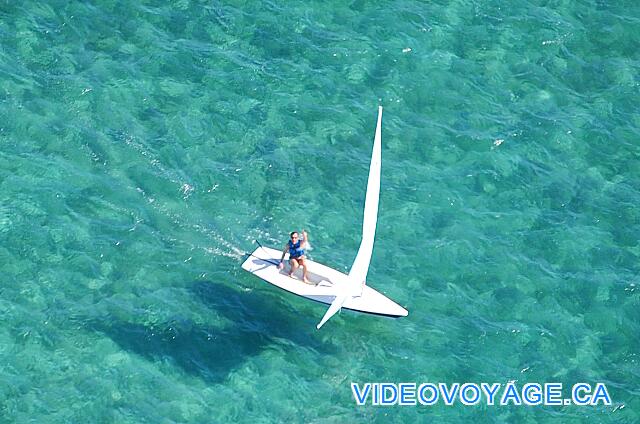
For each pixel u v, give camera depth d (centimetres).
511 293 14838
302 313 14425
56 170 15562
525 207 15850
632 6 18538
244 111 16650
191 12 17912
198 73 17075
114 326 13962
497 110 16988
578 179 16250
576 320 14612
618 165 16488
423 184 15962
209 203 15525
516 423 13538
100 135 16075
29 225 14862
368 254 14100
